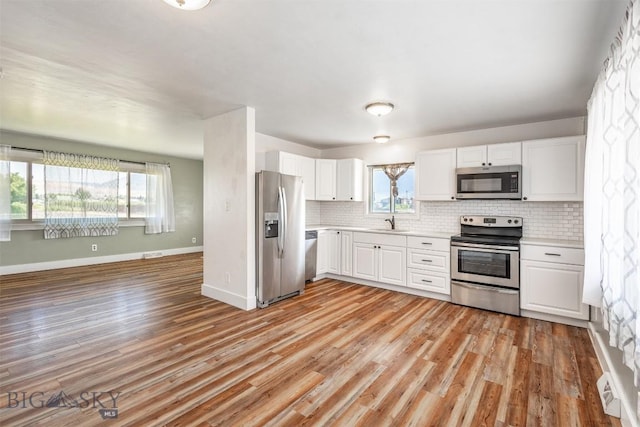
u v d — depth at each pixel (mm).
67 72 2680
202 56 2379
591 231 2494
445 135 4621
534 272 3359
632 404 1647
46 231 5500
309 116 3863
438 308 3695
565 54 2270
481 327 3117
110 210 6301
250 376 2197
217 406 1866
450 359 2463
